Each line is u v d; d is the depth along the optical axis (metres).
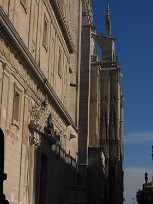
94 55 76.69
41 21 30.12
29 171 25.50
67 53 43.56
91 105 75.62
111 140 91.62
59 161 37.03
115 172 90.62
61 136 38.41
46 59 32.38
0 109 19.53
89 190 60.62
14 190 22.00
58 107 35.03
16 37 20.97
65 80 42.66
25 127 24.72
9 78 21.19
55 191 34.66
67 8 46.41
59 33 38.22
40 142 27.77
